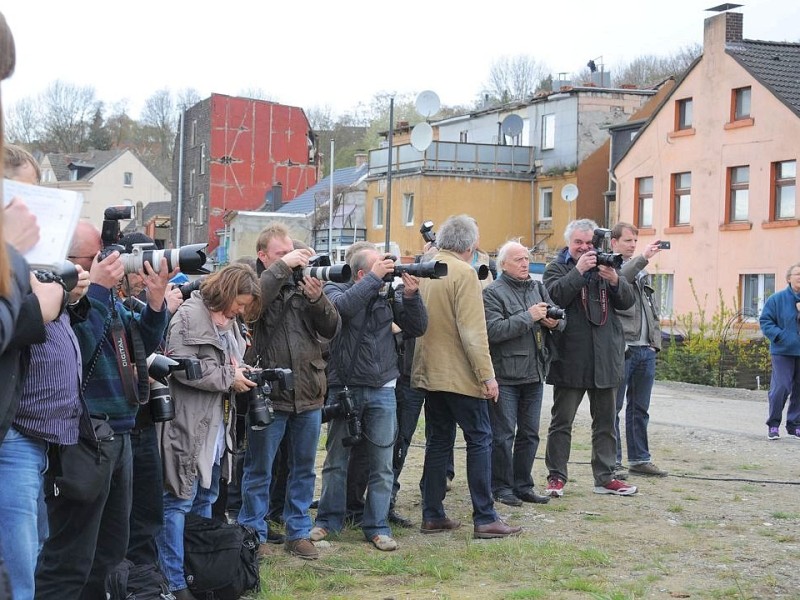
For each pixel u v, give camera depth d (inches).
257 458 234.7
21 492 138.3
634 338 348.5
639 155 1306.6
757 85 1128.2
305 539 239.0
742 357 841.5
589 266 299.9
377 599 207.3
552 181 1555.1
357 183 1676.9
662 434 466.9
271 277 228.5
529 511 292.2
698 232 1209.4
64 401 144.1
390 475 254.1
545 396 677.9
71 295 146.6
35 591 155.4
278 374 217.0
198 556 199.8
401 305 251.0
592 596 208.5
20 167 141.0
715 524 277.3
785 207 1106.1
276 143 2331.4
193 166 2415.1
